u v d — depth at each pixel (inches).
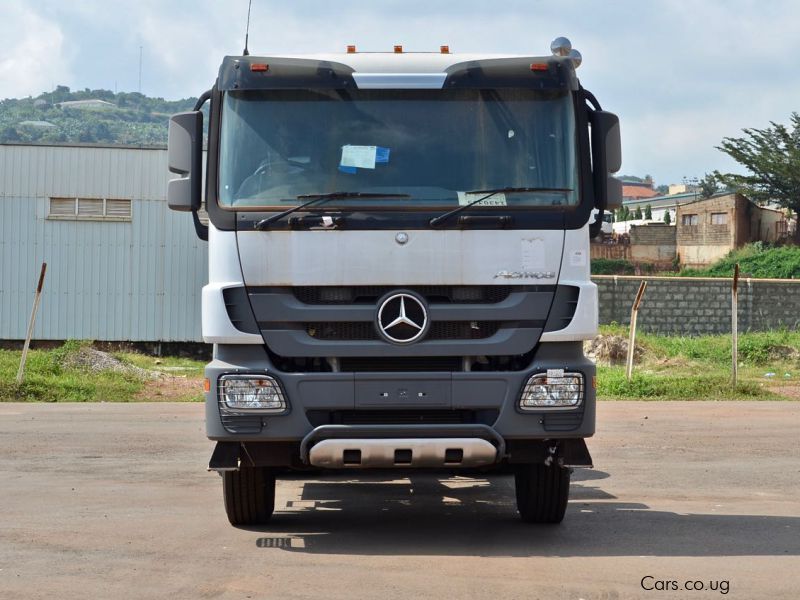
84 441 538.6
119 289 1355.8
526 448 306.7
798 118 2918.3
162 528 329.4
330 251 298.8
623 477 436.8
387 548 301.6
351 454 291.3
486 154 306.7
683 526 334.0
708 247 2918.3
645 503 378.0
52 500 377.7
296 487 419.2
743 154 2901.1
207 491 398.0
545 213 303.7
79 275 1350.9
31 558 286.8
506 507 373.7
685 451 512.4
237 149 306.2
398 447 290.0
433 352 297.4
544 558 287.3
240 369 297.7
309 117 307.4
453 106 309.3
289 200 302.0
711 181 4419.3
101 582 260.4
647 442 544.7
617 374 912.9
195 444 528.4
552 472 327.3
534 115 309.4
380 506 375.9
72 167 1349.7
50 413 675.4
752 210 2888.8
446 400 295.4
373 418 298.2
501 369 302.4
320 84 309.0
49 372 906.7
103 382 858.8
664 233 2994.6
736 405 748.0
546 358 301.6
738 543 307.7
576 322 301.4
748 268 2637.8
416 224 300.0
